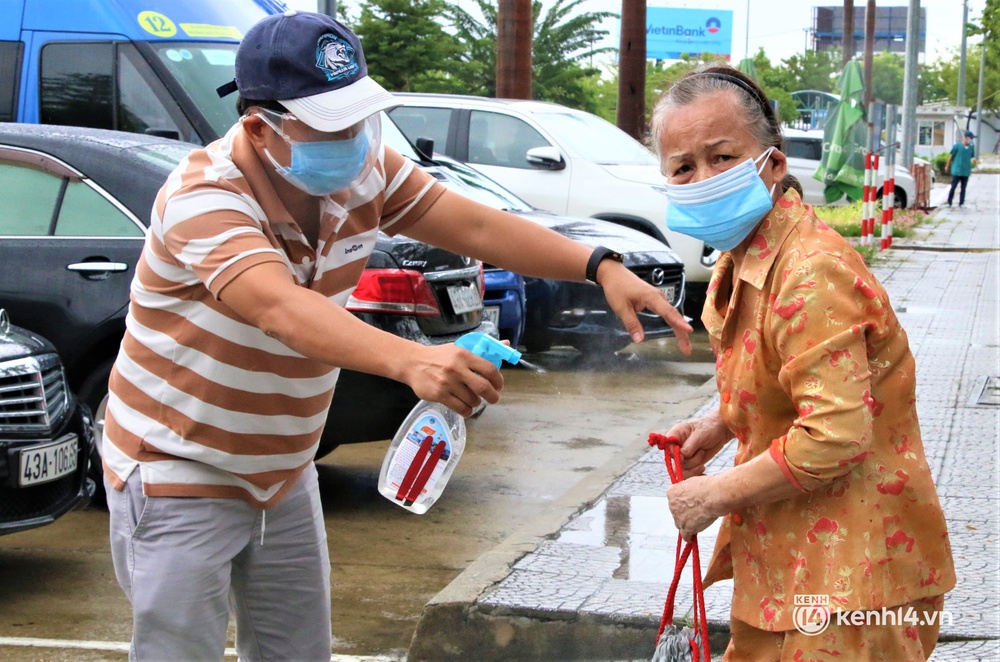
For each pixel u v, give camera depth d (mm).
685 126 2295
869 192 17672
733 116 2273
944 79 75688
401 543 5336
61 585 4844
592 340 9156
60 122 7875
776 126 2330
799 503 2307
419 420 2686
